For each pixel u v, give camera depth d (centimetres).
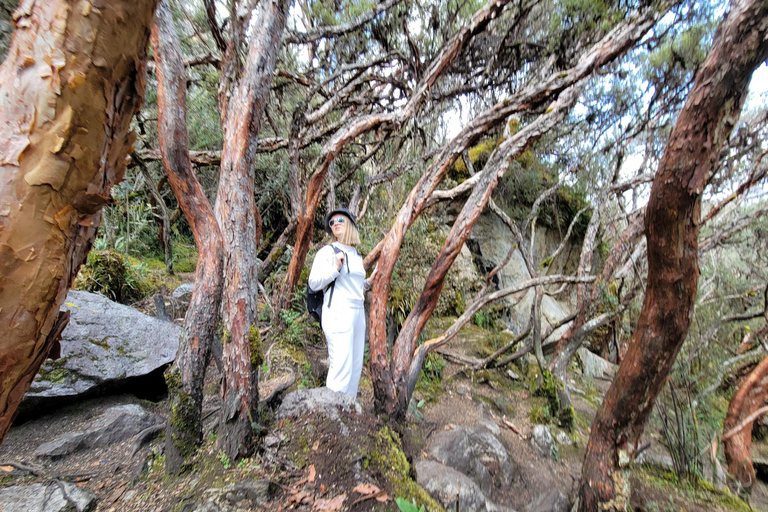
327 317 278
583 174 633
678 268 197
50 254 54
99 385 262
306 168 560
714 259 606
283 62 460
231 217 199
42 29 50
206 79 473
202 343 194
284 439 198
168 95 188
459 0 439
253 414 193
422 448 271
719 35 167
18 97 50
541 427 367
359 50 470
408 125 460
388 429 237
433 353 481
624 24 309
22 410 230
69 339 274
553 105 320
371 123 348
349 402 232
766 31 154
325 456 189
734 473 394
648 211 196
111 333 296
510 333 630
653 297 213
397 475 198
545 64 454
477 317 643
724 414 455
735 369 527
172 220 679
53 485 169
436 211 714
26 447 212
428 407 378
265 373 331
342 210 294
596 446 247
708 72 169
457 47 335
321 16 417
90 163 54
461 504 210
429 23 453
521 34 469
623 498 234
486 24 327
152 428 229
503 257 779
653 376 221
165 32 188
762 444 513
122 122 59
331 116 552
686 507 300
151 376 293
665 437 374
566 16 429
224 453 186
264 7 207
